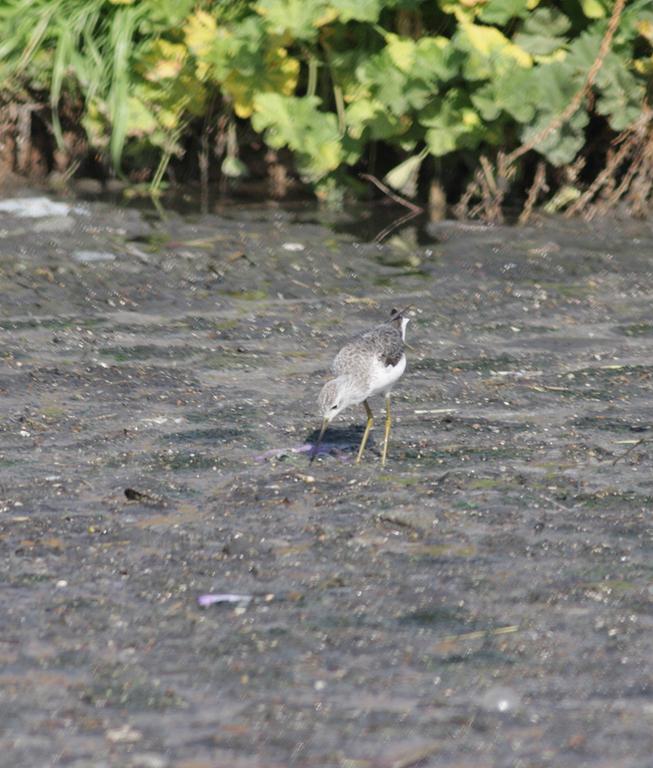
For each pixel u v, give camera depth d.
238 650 8.12
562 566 9.33
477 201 20.75
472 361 14.17
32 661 7.95
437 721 7.33
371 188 21.12
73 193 20.83
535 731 7.23
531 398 13.09
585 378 13.66
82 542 9.66
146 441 11.79
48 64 21.17
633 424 12.34
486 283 16.98
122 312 15.73
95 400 12.84
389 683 7.74
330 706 7.48
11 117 21.61
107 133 21.17
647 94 19.78
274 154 21.39
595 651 8.11
